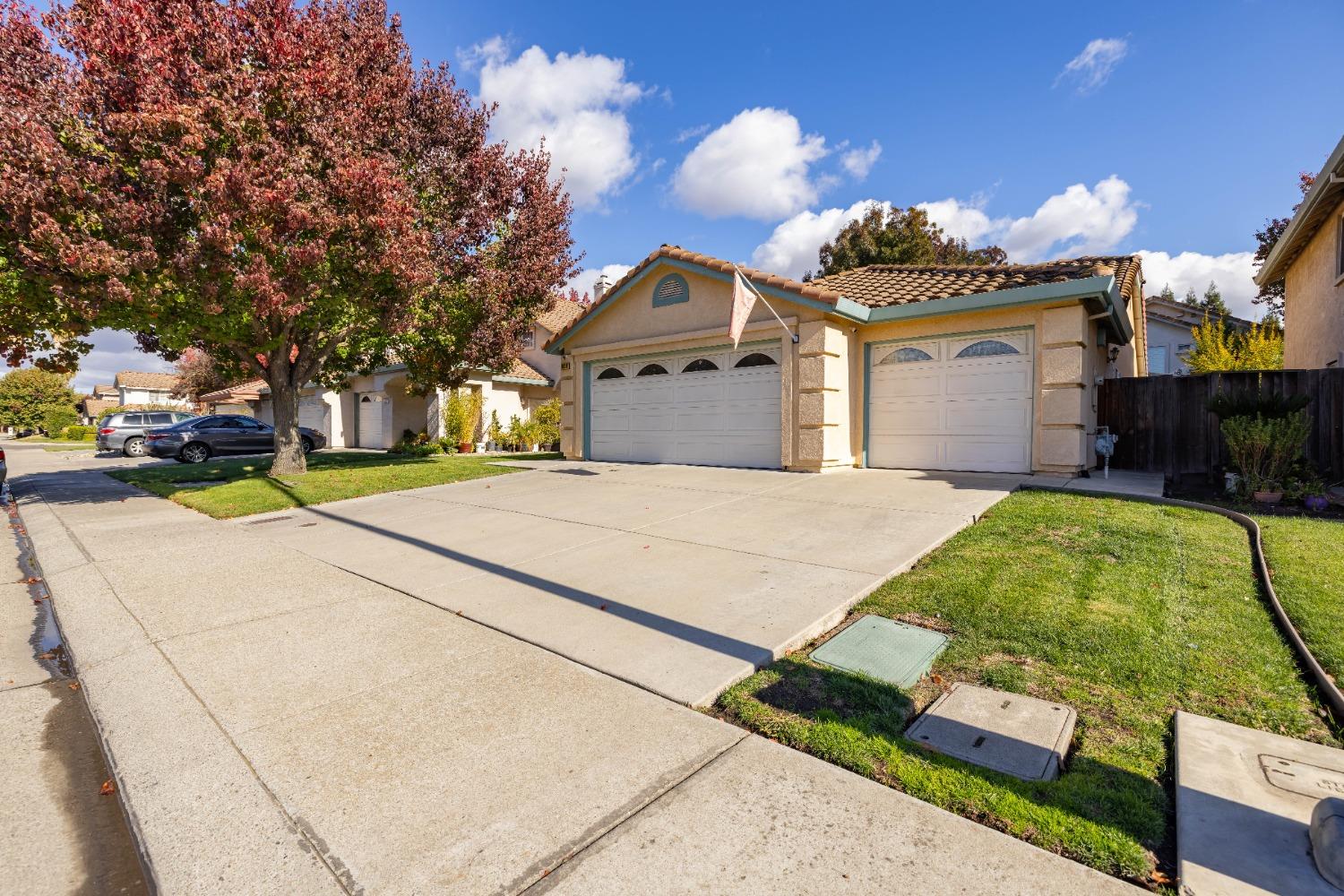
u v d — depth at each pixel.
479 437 21.22
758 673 3.43
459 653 3.80
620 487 9.71
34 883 2.13
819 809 2.29
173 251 8.85
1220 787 2.31
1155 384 9.95
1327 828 1.90
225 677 3.55
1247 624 3.76
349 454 19.12
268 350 11.71
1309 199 9.62
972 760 2.55
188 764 2.70
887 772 2.49
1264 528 5.82
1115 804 2.28
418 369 14.92
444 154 12.20
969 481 8.68
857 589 4.55
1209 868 1.93
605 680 3.38
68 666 4.08
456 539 6.82
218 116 8.39
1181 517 6.32
